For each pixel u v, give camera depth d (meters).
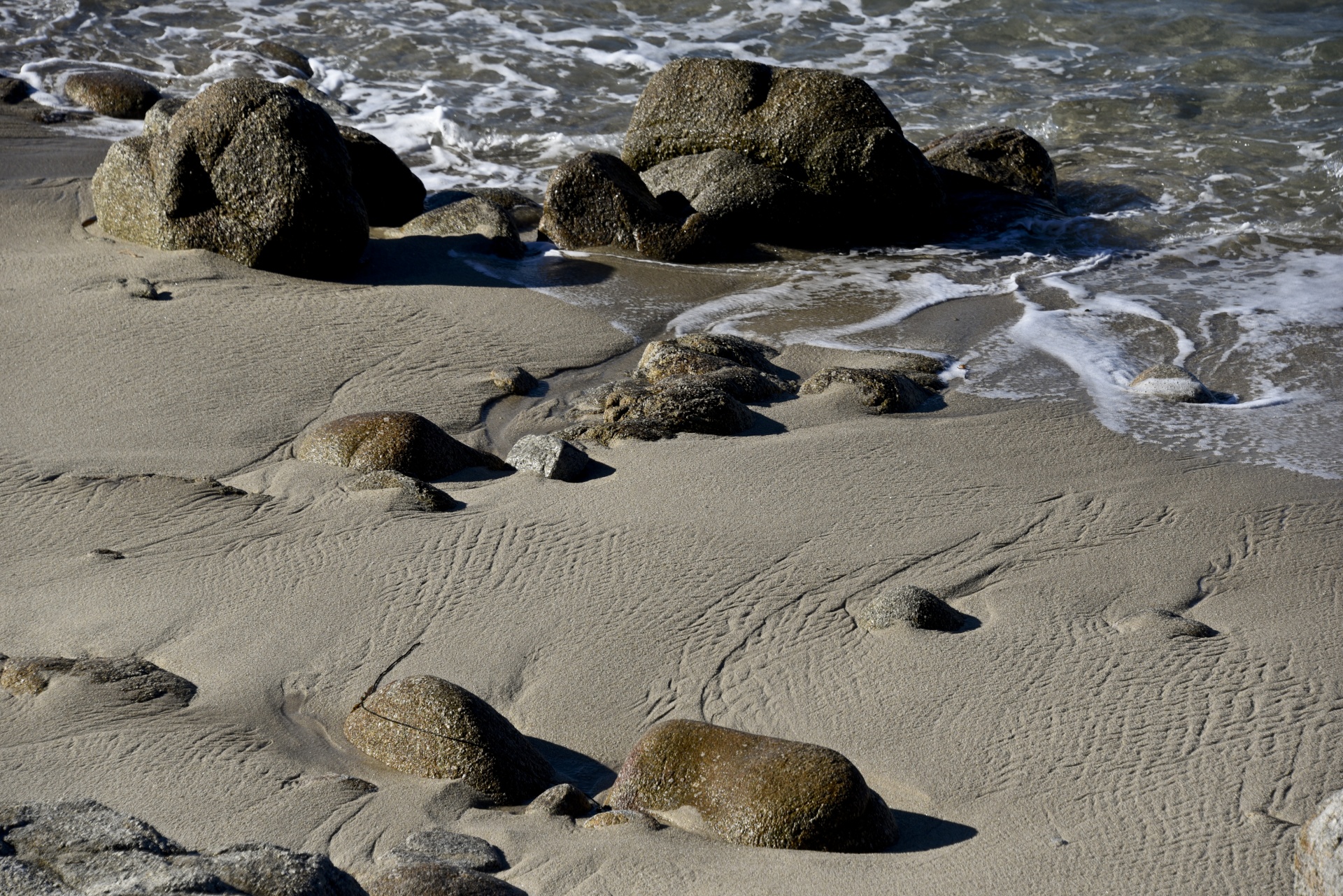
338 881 3.63
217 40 20.30
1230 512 8.34
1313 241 14.21
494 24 21.55
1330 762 5.73
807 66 19.75
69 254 12.41
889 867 4.93
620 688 6.43
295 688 6.28
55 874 3.37
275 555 7.53
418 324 11.41
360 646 6.66
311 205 12.16
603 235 14.16
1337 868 4.37
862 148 14.38
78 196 14.23
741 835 5.07
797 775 5.12
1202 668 6.52
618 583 7.32
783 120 14.66
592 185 14.11
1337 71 18.61
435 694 5.70
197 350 10.45
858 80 14.79
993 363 11.14
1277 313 12.27
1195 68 19.06
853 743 5.98
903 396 10.03
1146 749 5.86
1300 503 8.47
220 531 7.79
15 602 6.98
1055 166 16.78
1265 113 17.72
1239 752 5.82
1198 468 9.03
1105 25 20.70
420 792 5.39
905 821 5.37
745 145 14.84
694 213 14.34
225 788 5.38
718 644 6.79
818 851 5.01
